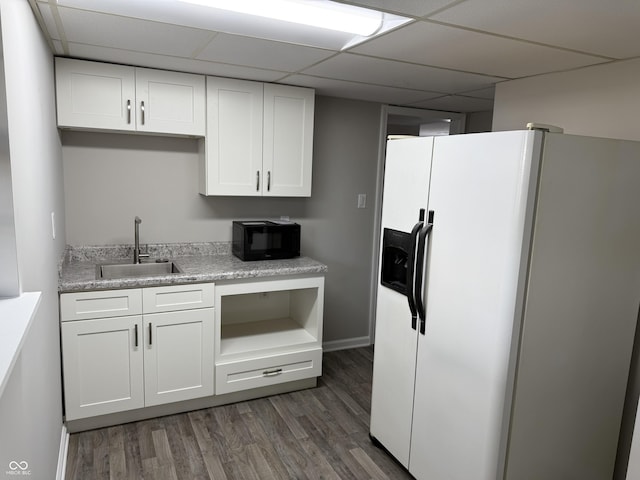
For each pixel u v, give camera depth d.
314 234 3.78
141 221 3.06
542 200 1.71
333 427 2.77
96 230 3.00
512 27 1.81
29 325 1.09
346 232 3.92
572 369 1.93
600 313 1.95
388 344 2.42
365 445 2.60
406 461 2.30
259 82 3.07
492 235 1.78
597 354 1.99
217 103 2.96
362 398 3.14
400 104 3.86
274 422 2.79
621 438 2.25
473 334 1.88
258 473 2.32
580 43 1.97
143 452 2.44
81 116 2.60
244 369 2.96
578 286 1.87
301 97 3.23
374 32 1.97
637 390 2.18
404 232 2.26
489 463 1.83
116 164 3.01
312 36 2.07
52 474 1.95
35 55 1.81
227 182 3.07
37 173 1.74
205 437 2.61
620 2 1.50
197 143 3.23
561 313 1.85
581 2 1.52
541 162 1.68
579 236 1.82
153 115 2.79
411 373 2.24
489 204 1.79
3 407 1.06
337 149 3.76
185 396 2.80
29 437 1.41
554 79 2.54
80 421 2.59
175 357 2.73
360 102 3.79
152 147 3.10
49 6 1.74
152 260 3.14
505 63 2.37
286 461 2.43
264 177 3.19
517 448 1.87
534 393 1.85
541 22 1.74
